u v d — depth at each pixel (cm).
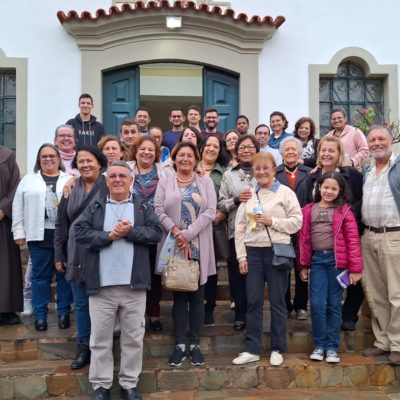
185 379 364
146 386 362
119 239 338
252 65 689
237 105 707
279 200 384
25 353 396
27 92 667
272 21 667
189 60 683
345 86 718
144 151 412
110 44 675
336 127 571
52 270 427
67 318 427
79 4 675
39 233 415
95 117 624
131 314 341
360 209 404
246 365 373
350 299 417
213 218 384
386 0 707
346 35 702
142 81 855
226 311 468
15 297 436
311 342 409
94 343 339
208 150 455
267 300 490
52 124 669
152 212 353
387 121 702
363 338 411
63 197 400
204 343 403
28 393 357
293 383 372
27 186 428
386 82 709
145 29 676
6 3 666
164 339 400
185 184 392
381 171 394
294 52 695
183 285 357
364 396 357
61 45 671
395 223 382
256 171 389
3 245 437
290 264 376
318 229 392
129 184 353
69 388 360
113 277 334
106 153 416
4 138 681
